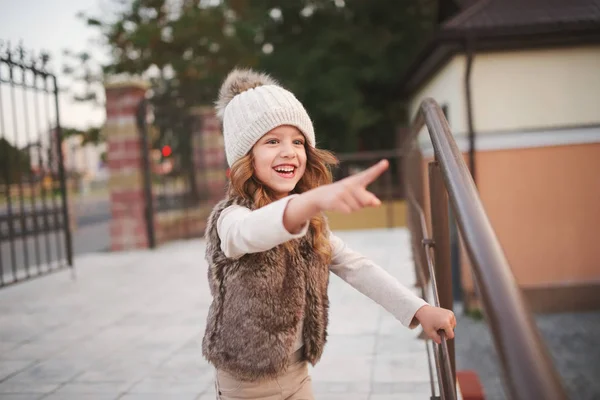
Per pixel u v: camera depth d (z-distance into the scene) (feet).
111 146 28.35
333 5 51.19
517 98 22.88
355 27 50.78
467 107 22.47
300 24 52.39
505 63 22.82
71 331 13.30
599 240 22.75
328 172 5.29
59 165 20.67
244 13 54.08
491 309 2.42
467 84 22.34
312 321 4.89
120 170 28.27
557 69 22.77
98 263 24.54
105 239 37.86
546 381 2.05
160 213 32.07
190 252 26.48
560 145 22.76
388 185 30.78
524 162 22.88
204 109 35.58
